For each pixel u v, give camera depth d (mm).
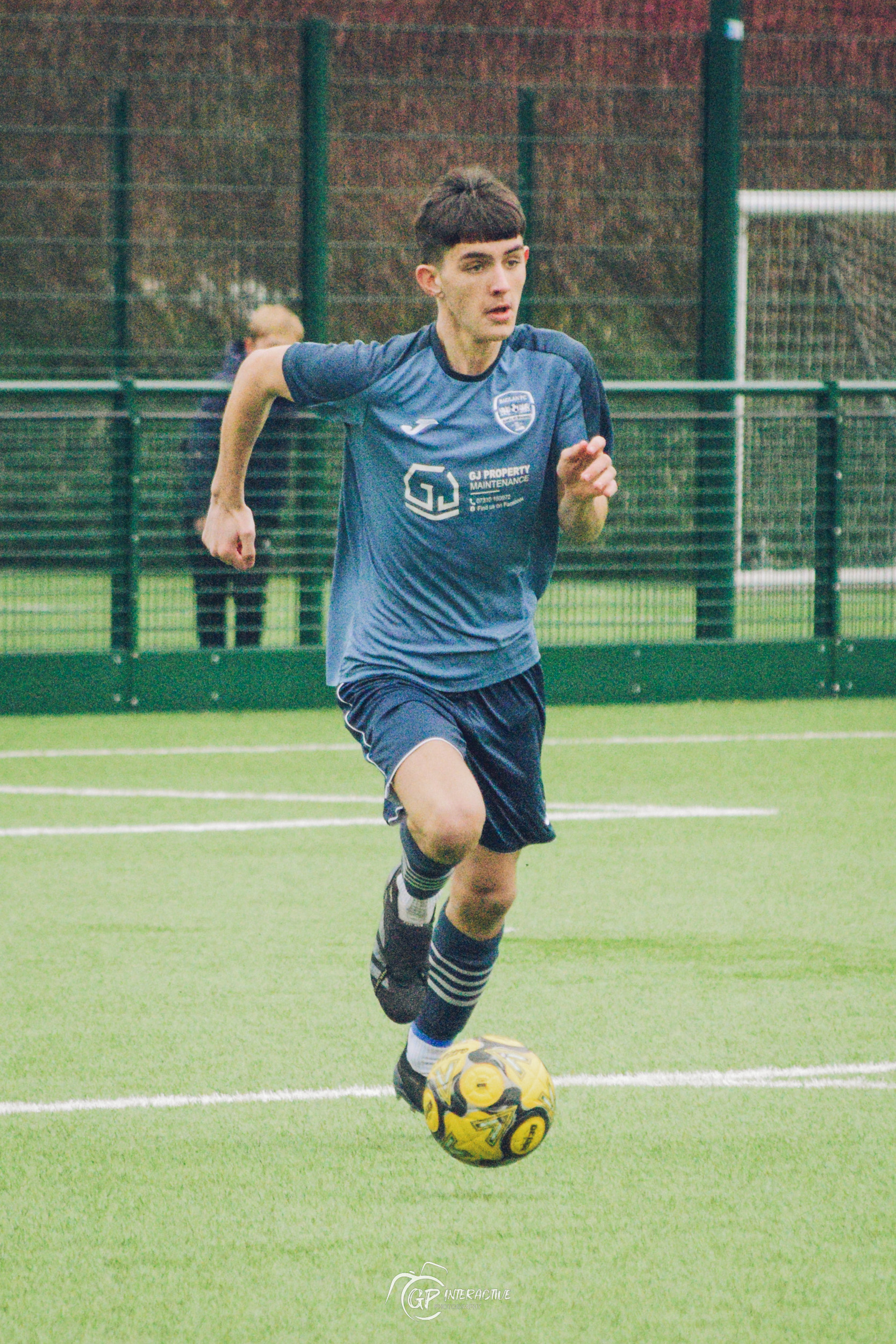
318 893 24766
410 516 15750
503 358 15836
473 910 15773
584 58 55219
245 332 57562
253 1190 14602
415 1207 14281
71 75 48562
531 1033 18688
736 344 45062
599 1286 12867
